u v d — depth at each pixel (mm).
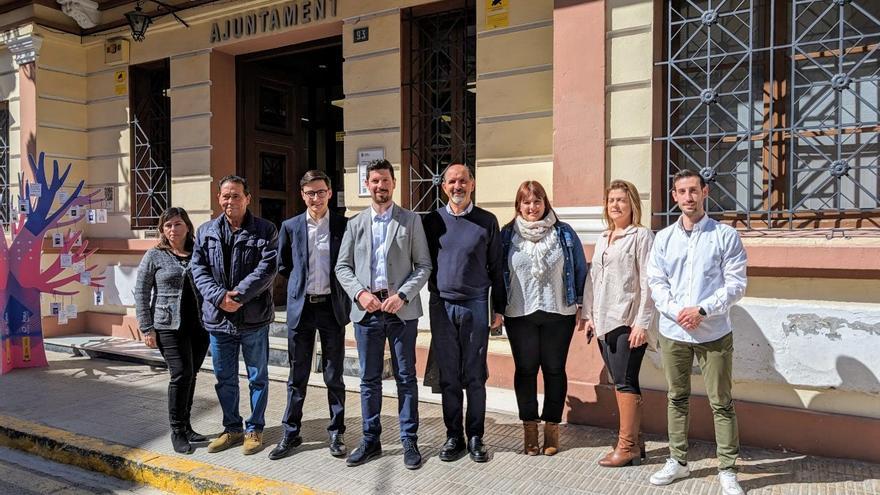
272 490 3803
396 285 4184
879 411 4055
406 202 6277
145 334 4570
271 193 8227
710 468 4023
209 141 7477
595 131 4871
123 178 8328
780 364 4207
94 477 4422
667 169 4730
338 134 9008
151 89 8320
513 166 5691
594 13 4867
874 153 4305
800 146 4508
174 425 4527
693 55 4797
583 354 4953
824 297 4184
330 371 4391
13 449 4977
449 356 4211
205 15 7371
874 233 4152
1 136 8750
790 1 4488
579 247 4254
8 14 8234
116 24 8102
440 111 6211
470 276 4141
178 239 4684
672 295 3801
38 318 7070
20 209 7008
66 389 6168
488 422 4949
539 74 5562
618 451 4109
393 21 6273
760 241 4344
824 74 4438
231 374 4543
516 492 3740
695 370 4508
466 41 6098
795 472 3928
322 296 4367
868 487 3701
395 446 4527
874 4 4297
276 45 7348
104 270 8375
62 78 8359
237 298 4262
